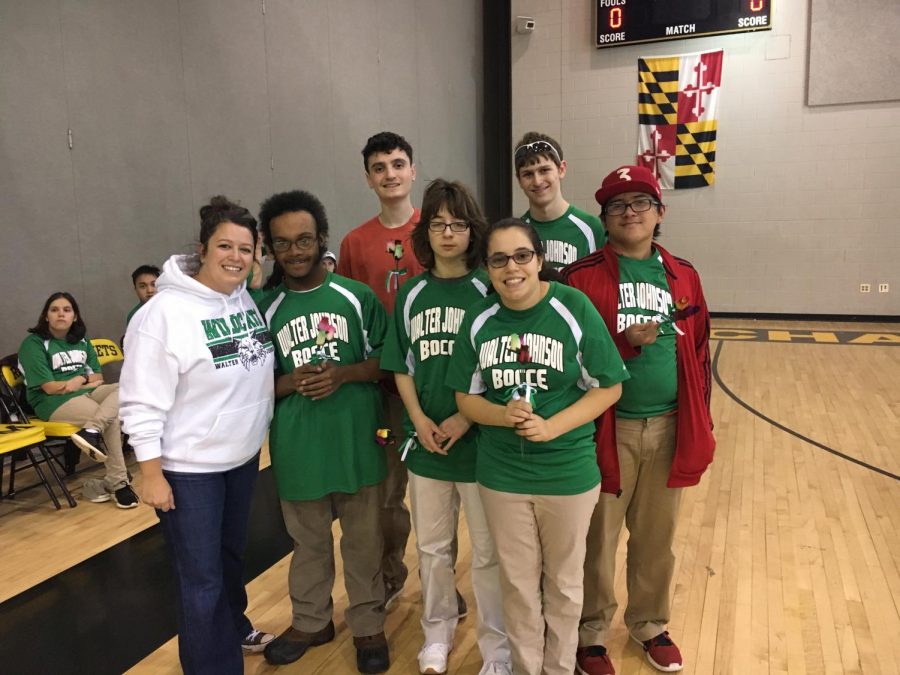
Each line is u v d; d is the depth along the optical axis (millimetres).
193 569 1771
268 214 1981
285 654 2125
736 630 2273
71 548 3070
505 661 1935
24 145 3900
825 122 8734
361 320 2094
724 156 9156
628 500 1976
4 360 3807
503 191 10336
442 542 2070
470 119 9641
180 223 4914
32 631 2396
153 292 4301
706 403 1973
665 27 9047
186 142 4945
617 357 1718
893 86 8414
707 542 2953
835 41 8516
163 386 1675
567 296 1730
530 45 9773
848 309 9008
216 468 1787
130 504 3553
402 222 2410
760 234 9164
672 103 9234
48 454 3545
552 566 1782
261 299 2109
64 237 4141
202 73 5059
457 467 1965
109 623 2441
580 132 9688
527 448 1717
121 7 4430
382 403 2176
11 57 3814
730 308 9430
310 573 2143
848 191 8773
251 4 5512
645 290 1899
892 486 3562
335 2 6578
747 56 8875
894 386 5672
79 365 3893
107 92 4359
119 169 4461
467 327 1807
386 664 2084
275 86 5816
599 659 1983
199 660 1782
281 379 2021
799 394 5508
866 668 2061
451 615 2141
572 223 2459
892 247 8719
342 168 6770
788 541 2949
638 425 1896
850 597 2480
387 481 2375
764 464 3936
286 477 2053
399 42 7719
